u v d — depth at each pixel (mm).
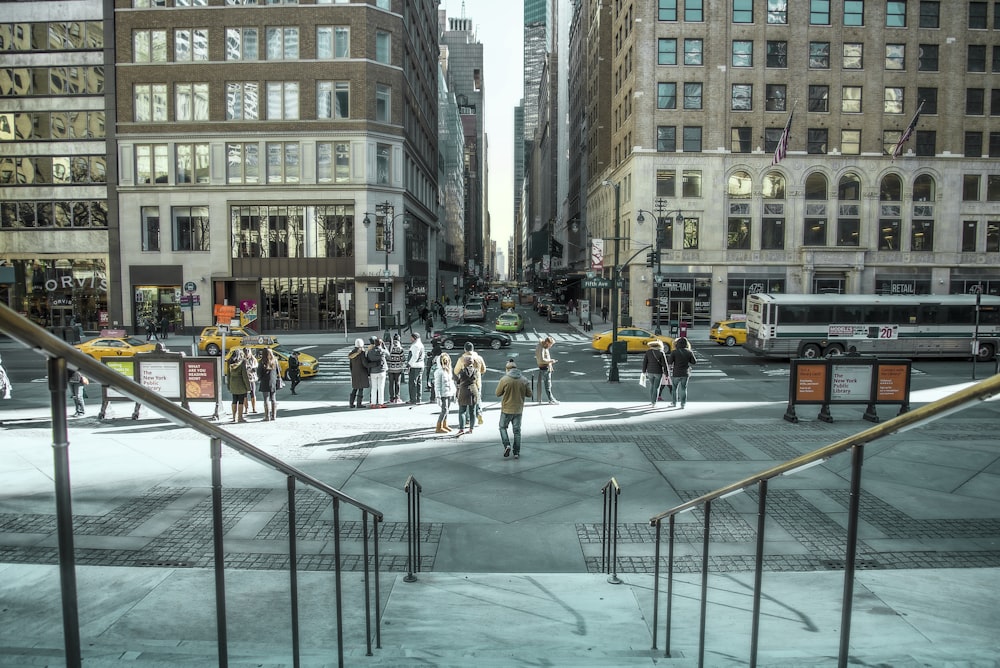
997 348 32344
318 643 5309
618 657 4852
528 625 5906
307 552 8164
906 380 16359
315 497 10367
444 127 98750
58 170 47562
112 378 2281
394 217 45281
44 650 4680
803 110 49969
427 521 9531
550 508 10117
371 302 47688
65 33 46656
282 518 9375
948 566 7922
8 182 47812
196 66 46156
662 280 45125
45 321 48375
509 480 11562
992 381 2307
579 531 9156
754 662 4160
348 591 6816
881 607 6113
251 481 11055
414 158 56281
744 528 9211
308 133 46312
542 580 7270
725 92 49750
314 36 46062
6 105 47281
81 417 16703
